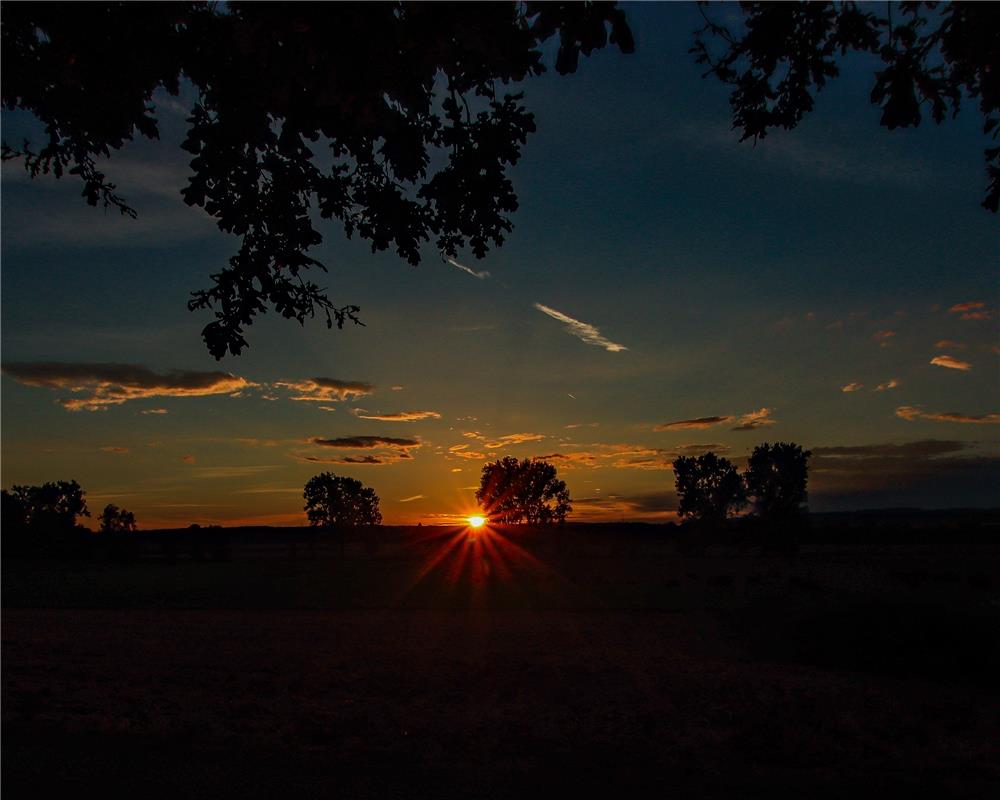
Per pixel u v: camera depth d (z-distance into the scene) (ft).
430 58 18.81
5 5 21.48
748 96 23.45
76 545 307.58
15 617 103.65
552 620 97.14
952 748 28.60
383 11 17.47
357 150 28.37
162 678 46.24
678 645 70.33
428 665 53.98
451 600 132.67
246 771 23.36
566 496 378.32
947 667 48.57
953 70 22.12
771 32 21.04
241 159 26.58
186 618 102.32
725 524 256.93
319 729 29.37
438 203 28.63
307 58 18.52
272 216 28.96
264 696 39.99
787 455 252.42
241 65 23.03
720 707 37.14
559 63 17.16
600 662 56.34
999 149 22.43
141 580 200.13
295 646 67.41
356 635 78.43
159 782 22.26
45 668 48.73
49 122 27.40
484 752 26.23
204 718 31.94
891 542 309.83
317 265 28.58
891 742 29.30
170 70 23.40
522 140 28.19
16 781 22.17
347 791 21.77
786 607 95.76
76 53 22.49
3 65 23.13
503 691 42.73
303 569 245.45
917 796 21.94
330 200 29.96
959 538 307.37
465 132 28.14
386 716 33.68
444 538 417.49
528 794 21.75
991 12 19.66
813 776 23.59
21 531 308.60
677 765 24.63
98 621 96.58
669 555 281.33
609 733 30.07
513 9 17.25
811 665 56.24
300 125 23.98
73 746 25.68
